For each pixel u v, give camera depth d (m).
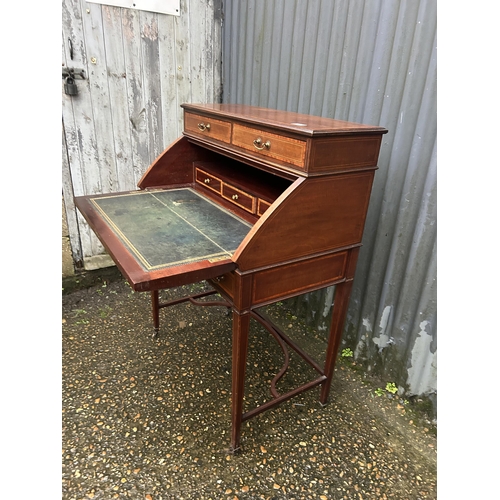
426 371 2.02
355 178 1.53
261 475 1.71
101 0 2.47
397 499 1.64
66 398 2.06
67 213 2.83
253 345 2.56
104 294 3.05
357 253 1.73
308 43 2.28
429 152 1.80
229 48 2.99
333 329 1.89
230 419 1.98
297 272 1.57
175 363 2.35
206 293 2.68
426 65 1.74
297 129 1.35
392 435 1.94
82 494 1.60
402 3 1.75
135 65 2.74
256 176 1.97
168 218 1.76
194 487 1.65
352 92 2.09
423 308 1.96
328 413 2.06
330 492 1.65
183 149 2.18
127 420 1.95
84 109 2.65
